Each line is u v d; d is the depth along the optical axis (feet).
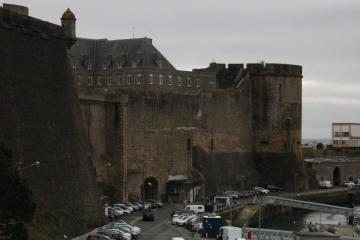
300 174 629.92
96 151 441.68
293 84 625.82
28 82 295.07
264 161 618.03
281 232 349.00
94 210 335.47
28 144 285.02
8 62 280.51
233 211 456.86
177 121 520.01
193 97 540.11
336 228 444.96
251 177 606.55
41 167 291.99
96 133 441.27
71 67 344.49
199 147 547.49
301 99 637.30
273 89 618.03
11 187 217.56
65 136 322.75
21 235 216.13
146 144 488.02
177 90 630.33
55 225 284.61
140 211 440.45
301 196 574.15
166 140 507.71
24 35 296.92
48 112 309.22
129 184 470.80
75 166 325.62
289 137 624.18
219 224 350.64
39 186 287.48
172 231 353.51
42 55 312.29
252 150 620.08
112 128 454.81
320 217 494.59
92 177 344.69
